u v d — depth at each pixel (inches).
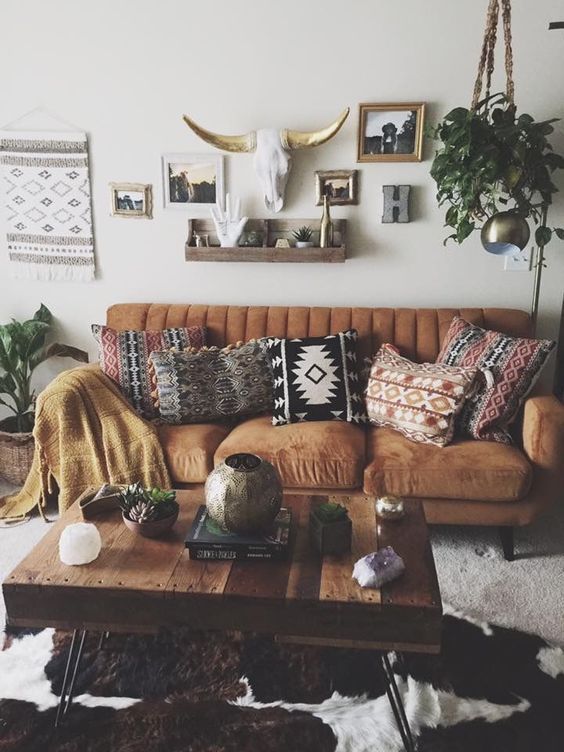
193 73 121.1
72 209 129.6
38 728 66.7
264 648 77.6
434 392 99.7
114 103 124.0
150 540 69.2
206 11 118.1
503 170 101.3
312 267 126.5
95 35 121.6
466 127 99.3
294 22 116.9
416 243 123.4
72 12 121.0
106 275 132.5
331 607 59.1
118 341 114.7
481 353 104.9
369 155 120.0
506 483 92.1
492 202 110.0
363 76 117.6
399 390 103.0
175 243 128.9
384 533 70.6
